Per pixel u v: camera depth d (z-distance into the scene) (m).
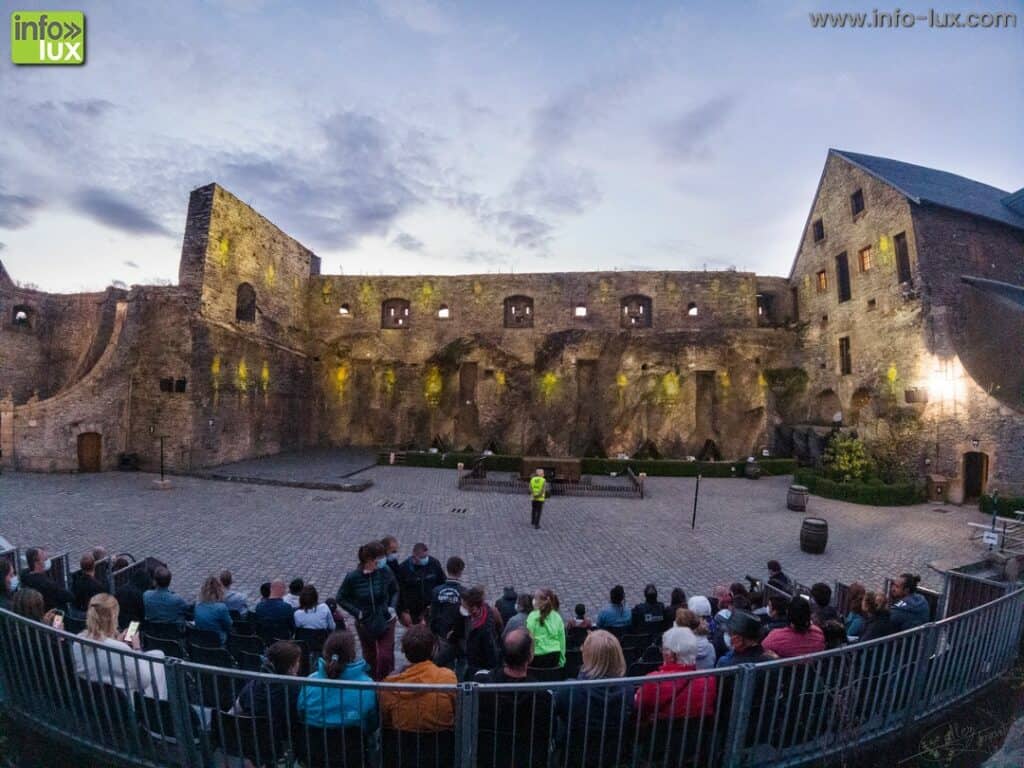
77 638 4.81
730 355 34.50
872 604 6.61
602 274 38.88
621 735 4.25
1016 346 23.86
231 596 8.00
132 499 19.83
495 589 12.13
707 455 33.91
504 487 24.09
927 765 5.21
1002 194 34.62
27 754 5.23
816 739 4.96
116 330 26.72
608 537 16.70
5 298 31.48
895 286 27.72
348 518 18.09
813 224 34.84
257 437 31.84
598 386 34.69
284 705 4.54
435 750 4.32
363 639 6.74
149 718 5.18
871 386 29.19
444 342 39.22
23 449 24.59
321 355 38.78
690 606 7.18
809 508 21.84
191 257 27.56
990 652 6.28
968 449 23.31
